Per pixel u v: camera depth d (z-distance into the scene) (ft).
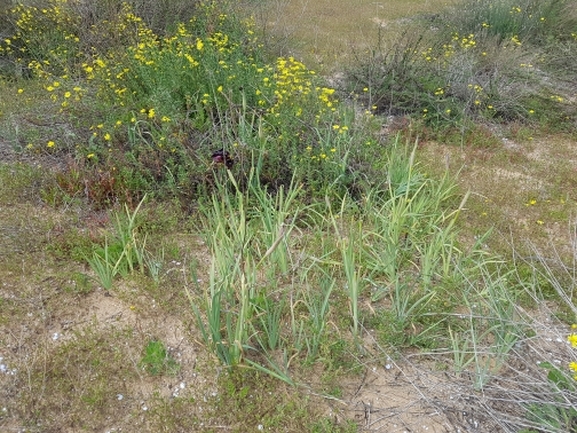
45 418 9.11
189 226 13.46
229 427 9.11
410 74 21.66
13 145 16.02
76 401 9.34
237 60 19.49
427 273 11.50
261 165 14.40
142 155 14.94
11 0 25.17
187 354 10.30
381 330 10.74
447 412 9.26
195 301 11.22
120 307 11.17
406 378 9.89
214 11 26.30
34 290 11.33
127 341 10.43
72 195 14.23
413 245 12.67
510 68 23.65
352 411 9.43
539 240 14.06
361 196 14.61
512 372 9.92
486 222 14.62
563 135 20.59
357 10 36.19
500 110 21.42
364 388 9.86
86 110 16.67
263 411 9.33
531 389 9.23
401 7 37.32
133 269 11.80
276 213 12.79
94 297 11.36
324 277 11.62
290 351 10.29
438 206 14.56
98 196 13.97
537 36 28.55
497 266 12.37
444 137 19.69
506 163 18.13
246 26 25.95
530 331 10.59
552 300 11.98
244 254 11.60
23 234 12.67
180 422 9.16
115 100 17.17
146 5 25.58
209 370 9.91
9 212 13.53
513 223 14.65
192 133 16.14
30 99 19.04
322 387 9.75
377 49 25.88
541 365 9.25
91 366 9.90
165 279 11.78
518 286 12.17
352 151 15.52
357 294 11.10
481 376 9.28
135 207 14.01
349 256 10.90
